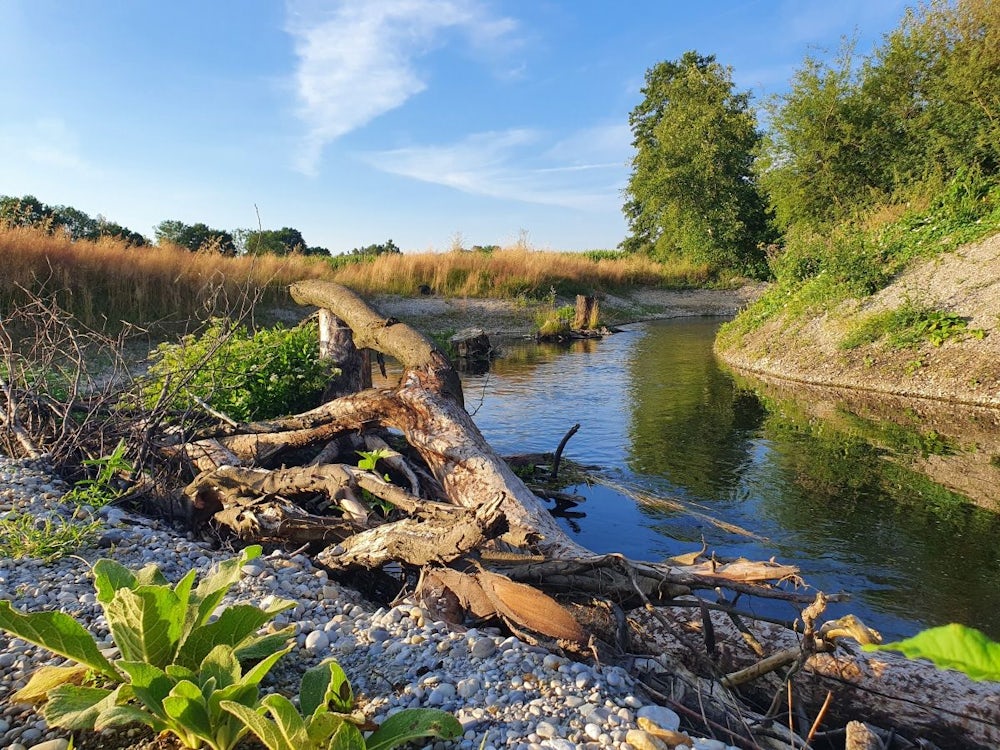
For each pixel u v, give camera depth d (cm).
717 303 3106
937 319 1029
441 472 504
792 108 2386
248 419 623
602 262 3195
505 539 396
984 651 60
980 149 1683
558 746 205
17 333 995
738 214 3584
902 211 1625
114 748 206
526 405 997
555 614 287
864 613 387
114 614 219
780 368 1229
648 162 3872
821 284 1320
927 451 702
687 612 341
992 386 884
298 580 336
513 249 2834
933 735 271
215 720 194
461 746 208
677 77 4397
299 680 246
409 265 2431
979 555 457
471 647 268
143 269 1505
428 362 583
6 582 305
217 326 709
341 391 756
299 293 797
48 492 418
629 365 1428
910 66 2198
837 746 270
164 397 548
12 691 231
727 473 654
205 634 228
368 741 194
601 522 537
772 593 289
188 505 450
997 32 1755
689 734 238
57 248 1396
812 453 712
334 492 425
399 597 345
